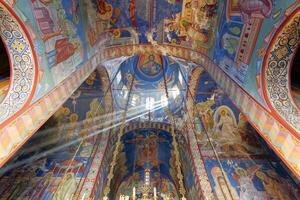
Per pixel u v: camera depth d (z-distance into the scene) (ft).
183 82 35.70
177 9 25.84
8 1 14.79
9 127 13.47
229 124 32.01
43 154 29.50
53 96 17.70
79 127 32.83
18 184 25.73
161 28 28.02
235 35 21.17
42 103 16.34
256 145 30.58
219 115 32.63
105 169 30.81
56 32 19.11
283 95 16.42
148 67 38.42
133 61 36.88
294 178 25.73
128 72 37.60
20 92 15.35
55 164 28.60
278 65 17.08
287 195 23.85
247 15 19.31
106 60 28.71
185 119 35.04
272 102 16.31
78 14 22.70
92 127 33.60
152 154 39.29
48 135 30.66
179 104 36.78
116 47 28.94
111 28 27.63
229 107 31.53
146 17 27.22
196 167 27.76
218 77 23.82
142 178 38.78
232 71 21.43
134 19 27.35
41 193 24.68
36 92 16.12
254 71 18.37
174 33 28.07
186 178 31.94
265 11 17.29
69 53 20.86
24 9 15.78
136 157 39.22
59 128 31.58
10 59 15.88
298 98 16.90
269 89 16.87
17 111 14.44
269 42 17.03
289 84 16.63
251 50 19.07
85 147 31.42
